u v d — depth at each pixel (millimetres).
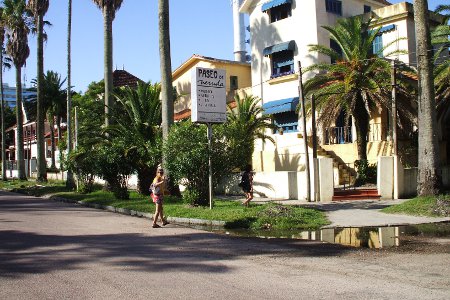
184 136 16781
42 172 36312
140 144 21156
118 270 7895
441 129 24750
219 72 16797
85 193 25500
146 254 9328
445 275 7395
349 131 26031
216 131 16906
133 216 16562
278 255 9250
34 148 64938
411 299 6059
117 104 30500
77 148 26547
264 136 25141
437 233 11906
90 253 9422
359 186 21797
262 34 31188
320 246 10273
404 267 8008
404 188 19953
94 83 44469
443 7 21734
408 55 25750
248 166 17391
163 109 19562
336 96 21625
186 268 8039
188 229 13164
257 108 25703
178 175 16688
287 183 20719
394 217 14594
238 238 11523
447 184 22094
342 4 29516
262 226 13328
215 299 6160
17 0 40875
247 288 6695
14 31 41094
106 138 23688
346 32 22641
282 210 14539
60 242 10766
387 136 23969
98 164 20859
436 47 26766
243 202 18516
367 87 21109
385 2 32906
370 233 12133
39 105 36094
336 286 6758
